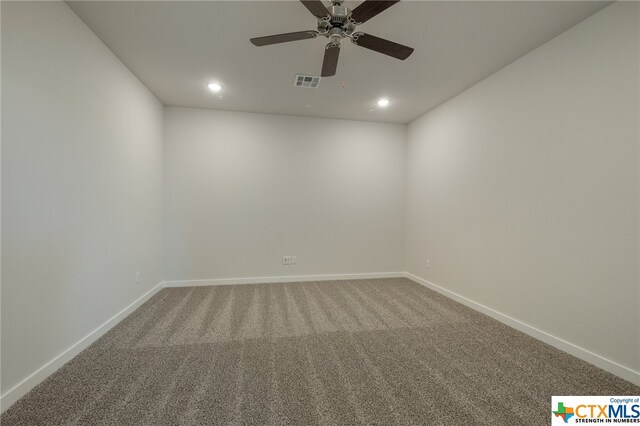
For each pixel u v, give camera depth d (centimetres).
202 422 144
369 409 155
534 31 223
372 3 158
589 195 205
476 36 230
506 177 275
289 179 427
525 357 212
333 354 214
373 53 255
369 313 300
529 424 145
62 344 194
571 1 190
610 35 192
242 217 413
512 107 269
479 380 183
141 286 322
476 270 313
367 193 454
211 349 220
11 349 155
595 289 201
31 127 167
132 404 156
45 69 178
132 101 295
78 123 210
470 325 270
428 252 405
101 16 208
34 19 169
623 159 186
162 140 384
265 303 329
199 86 328
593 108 203
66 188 198
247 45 246
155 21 214
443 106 374
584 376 188
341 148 444
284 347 225
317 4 162
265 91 340
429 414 152
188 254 399
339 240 446
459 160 343
